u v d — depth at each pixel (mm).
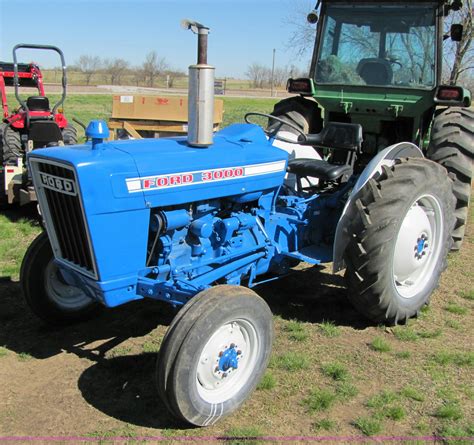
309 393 3248
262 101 32656
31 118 7766
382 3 5242
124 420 2975
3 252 5539
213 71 3318
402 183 3850
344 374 3420
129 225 3062
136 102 8938
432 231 4305
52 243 3350
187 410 2783
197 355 2758
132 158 3062
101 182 2900
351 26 5402
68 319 3988
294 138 5215
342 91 5352
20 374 3379
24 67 9891
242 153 3621
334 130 4355
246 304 2951
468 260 5629
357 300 3920
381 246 3713
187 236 3449
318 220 4359
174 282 3250
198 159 3338
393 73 5254
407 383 3369
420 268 4238
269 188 3867
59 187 3033
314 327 4098
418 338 3951
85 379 3346
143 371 3445
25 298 3803
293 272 4801
